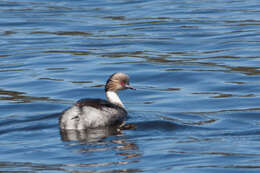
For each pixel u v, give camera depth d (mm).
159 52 23625
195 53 23234
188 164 10586
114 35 27047
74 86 18812
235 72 20078
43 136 12758
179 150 11523
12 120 14523
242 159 10867
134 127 13562
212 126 13875
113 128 13406
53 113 15250
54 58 22875
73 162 10820
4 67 21562
